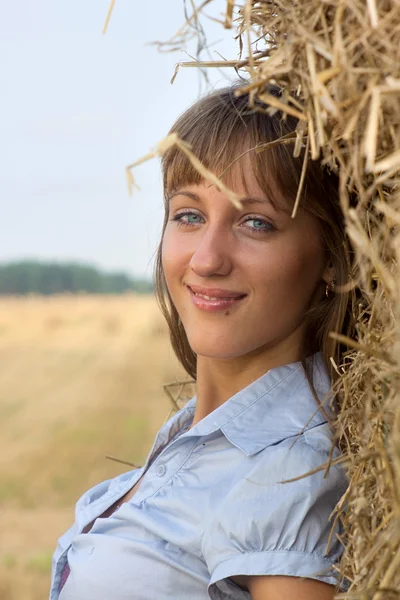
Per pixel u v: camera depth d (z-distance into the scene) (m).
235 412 2.03
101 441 14.80
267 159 1.92
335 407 2.00
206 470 1.98
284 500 1.81
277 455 1.87
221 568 1.81
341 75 1.44
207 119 1.99
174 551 1.91
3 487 11.85
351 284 1.70
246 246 1.96
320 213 1.98
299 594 1.76
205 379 2.21
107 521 2.04
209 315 2.00
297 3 1.58
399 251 1.37
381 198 1.48
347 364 1.95
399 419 1.39
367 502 1.63
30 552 8.92
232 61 1.87
